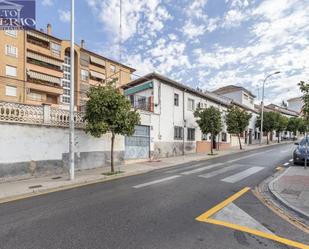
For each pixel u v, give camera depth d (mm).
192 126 24250
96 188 8438
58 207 6066
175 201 6523
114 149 14664
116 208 5906
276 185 8250
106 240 4086
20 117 9867
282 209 5949
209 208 5891
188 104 23938
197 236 4250
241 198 6914
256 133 42812
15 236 4273
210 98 27359
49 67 38344
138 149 16844
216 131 21938
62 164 11430
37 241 4062
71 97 10047
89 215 5387
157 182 9305
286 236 4316
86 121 12703
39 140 10500
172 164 15250
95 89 11453
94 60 48844
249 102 43469
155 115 19031
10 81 33625
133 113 11938
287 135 58094
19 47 35219
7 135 9359
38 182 9250
